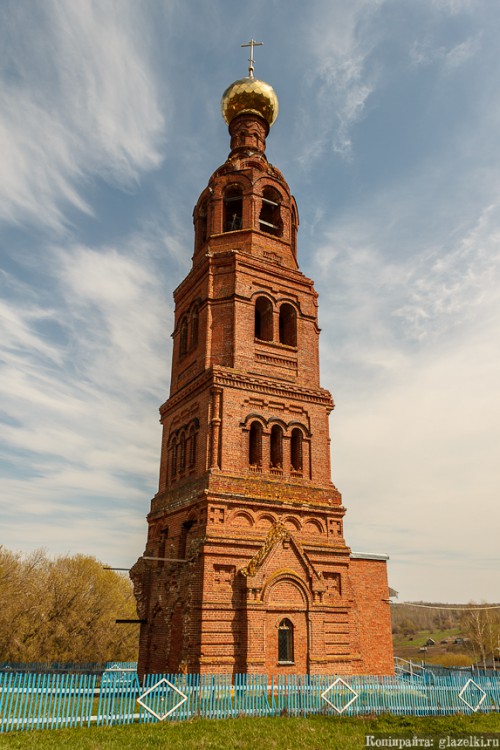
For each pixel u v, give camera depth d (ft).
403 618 540.93
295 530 93.20
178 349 117.19
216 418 93.86
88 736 59.06
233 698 72.18
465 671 122.62
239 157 125.59
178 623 89.20
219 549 84.64
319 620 87.20
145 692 69.15
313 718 70.69
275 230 121.60
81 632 216.95
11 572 207.21
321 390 106.01
